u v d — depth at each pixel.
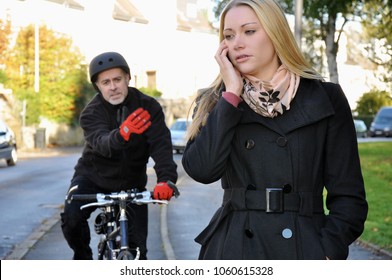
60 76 60.84
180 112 74.75
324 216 4.44
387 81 36.66
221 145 4.30
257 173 4.35
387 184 22.36
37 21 58.25
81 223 7.43
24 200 19.89
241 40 4.38
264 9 4.35
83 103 61.62
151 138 7.43
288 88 4.35
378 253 11.56
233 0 4.46
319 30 36.47
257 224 4.31
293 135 4.34
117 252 7.05
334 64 35.84
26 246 12.69
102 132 7.33
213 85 4.61
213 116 4.35
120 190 7.77
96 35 70.75
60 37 61.09
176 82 79.62
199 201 19.48
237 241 4.32
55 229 14.79
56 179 26.59
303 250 4.25
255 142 4.36
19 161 37.94
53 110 60.34
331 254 4.25
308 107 4.36
